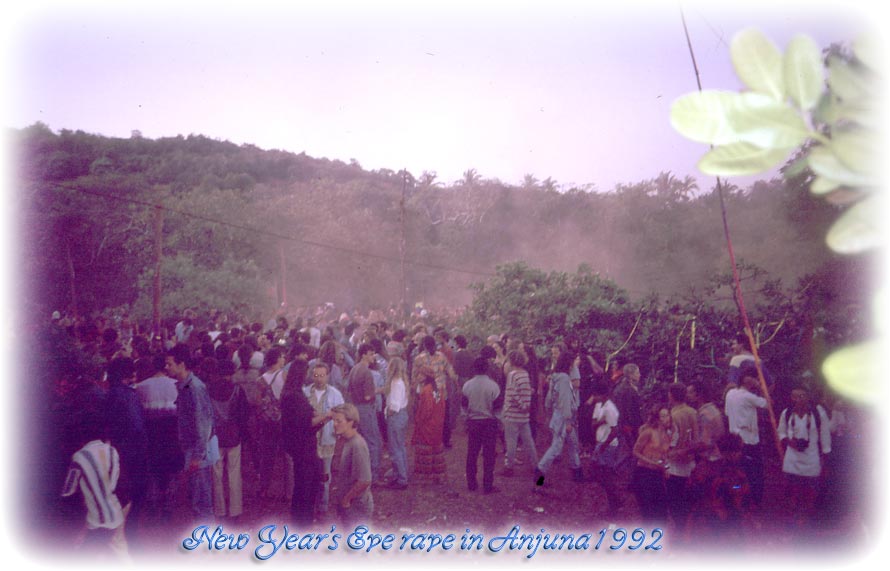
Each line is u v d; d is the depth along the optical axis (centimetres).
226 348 880
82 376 663
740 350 1091
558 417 1003
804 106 68
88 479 523
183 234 4088
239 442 827
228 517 824
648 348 1310
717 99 70
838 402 703
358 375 994
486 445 995
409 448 1252
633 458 863
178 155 10388
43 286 3494
